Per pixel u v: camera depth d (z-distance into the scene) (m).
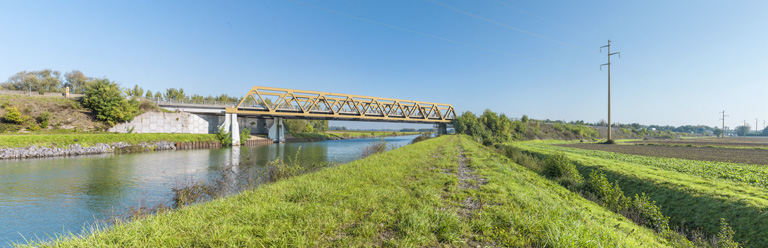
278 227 5.09
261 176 17.05
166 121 55.06
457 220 5.66
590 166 19.48
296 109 70.25
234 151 46.22
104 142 41.19
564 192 10.70
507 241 4.87
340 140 92.38
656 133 168.00
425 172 12.32
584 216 6.57
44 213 12.98
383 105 85.06
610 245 4.73
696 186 11.96
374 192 7.89
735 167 18.98
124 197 15.42
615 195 11.15
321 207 6.33
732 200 9.84
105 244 4.31
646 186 13.66
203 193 13.70
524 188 9.54
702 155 31.66
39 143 34.56
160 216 5.67
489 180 10.55
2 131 38.94
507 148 32.41
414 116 87.75
